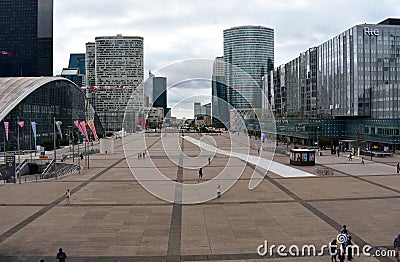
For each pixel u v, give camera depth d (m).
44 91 87.50
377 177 42.81
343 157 65.88
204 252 19.50
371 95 79.12
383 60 79.88
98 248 20.17
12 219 25.91
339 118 90.06
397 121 69.31
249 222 24.73
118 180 41.84
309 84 103.69
